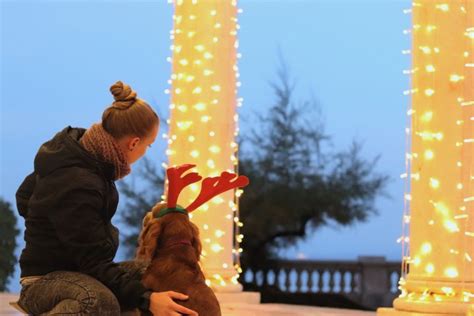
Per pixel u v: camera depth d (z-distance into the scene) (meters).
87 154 3.61
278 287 16.78
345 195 16.39
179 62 7.64
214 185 3.86
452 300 5.49
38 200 3.59
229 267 7.68
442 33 5.62
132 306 3.53
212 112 7.57
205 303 3.52
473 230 5.58
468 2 5.63
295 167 16.73
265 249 16.69
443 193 5.58
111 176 3.68
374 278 17.36
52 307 3.61
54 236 3.64
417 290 5.65
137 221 16.56
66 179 3.54
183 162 7.50
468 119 5.59
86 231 3.52
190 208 3.83
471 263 5.57
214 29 7.63
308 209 16.39
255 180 16.33
